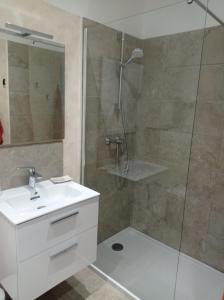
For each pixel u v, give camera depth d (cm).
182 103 203
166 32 202
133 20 208
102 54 198
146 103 224
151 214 233
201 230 208
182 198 214
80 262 158
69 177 190
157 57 210
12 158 158
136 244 231
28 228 122
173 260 215
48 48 164
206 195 202
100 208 221
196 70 192
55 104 176
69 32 174
